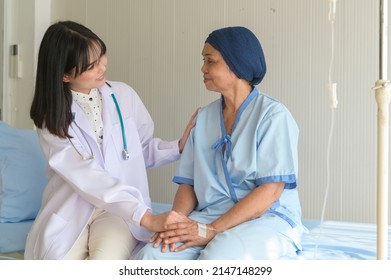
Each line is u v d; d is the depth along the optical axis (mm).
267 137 1613
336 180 2451
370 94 2369
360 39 2381
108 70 3096
